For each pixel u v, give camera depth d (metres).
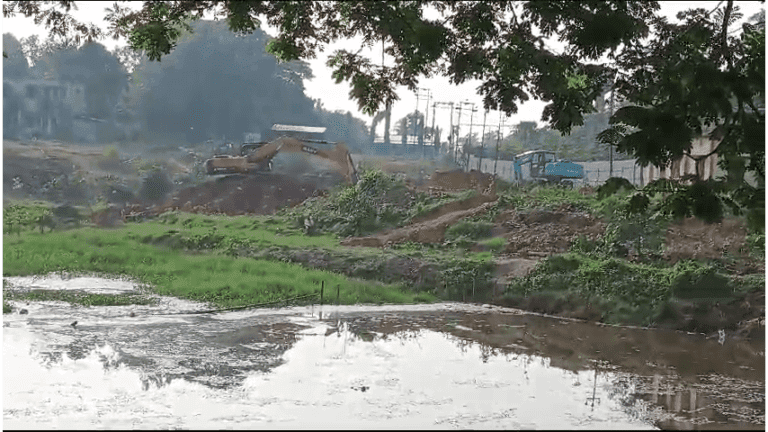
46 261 26.59
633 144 9.66
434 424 9.61
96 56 108.75
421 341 15.96
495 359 14.33
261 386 11.30
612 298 21.64
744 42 10.10
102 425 9.08
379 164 85.62
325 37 11.88
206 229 40.12
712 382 13.32
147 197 62.09
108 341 14.29
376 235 40.19
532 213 34.62
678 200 9.81
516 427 9.66
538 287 23.36
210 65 115.75
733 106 10.15
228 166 58.28
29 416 9.34
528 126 93.69
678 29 10.80
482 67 11.17
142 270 25.64
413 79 11.90
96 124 103.69
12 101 100.19
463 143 102.19
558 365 14.10
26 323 15.82
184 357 13.16
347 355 13.96
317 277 24.58
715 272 21.56
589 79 11.09
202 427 9.12
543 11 10.46
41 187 61.66
